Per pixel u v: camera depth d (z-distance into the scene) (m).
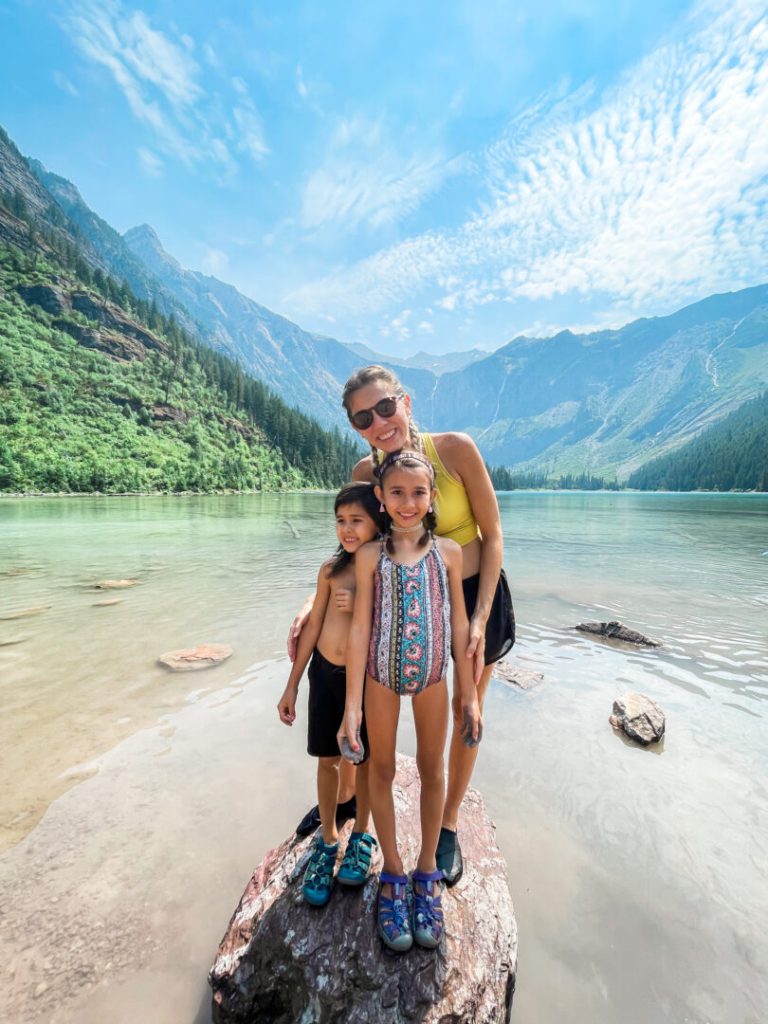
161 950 2.18
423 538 2.12
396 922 1.95
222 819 3.03
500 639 2.52
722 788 3.31
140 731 4.12
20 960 2.09
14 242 140.25
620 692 4.89
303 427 124.94
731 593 9.63
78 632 6.90
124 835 2.88
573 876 2.59
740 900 2.42
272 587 9.99
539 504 63.53
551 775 3.49
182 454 90.56
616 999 1.99
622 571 12.23
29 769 3.55
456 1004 1.83
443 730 2.09
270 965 1.95
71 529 22.30
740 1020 1.89
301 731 4.13
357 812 2.29
